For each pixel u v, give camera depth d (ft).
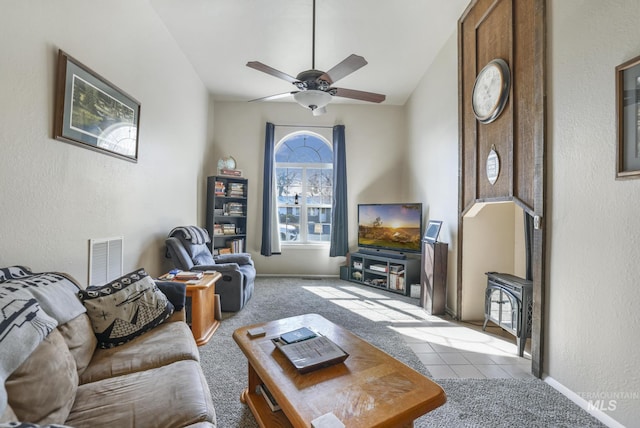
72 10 6.25
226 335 8.88
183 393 3.92
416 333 9.20
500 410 5.52
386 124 17.70
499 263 10.44
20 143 5.18
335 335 5.54
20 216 5.23
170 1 9.25
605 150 5.22
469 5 9.50
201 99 14.88
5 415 2.77
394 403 3.66
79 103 6.43
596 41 5.38
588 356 5.51
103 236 7.43
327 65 13.12
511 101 7.74
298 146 18.06
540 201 6.63
